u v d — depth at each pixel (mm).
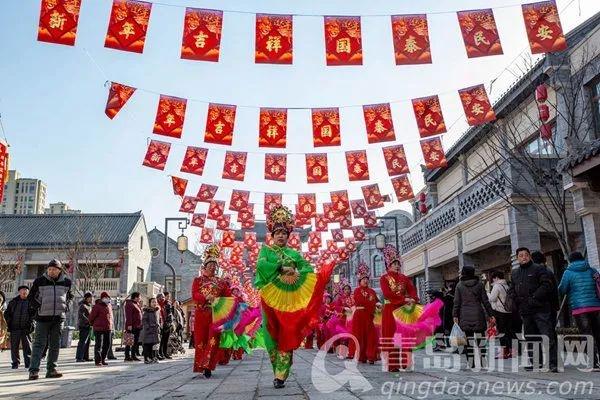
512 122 14656
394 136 10227
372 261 40031
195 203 17172
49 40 7242
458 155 20578
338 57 8016
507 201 13773
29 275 36469
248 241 25078
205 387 6820
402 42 8094
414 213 28047
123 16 7547
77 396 6172
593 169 9547
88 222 39812
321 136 10336
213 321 8414
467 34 8117
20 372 10562
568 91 13531
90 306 14055
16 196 78688
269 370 9539
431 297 14227
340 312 13875
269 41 7879
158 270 45969
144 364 12320
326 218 17469
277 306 6379
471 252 18016
